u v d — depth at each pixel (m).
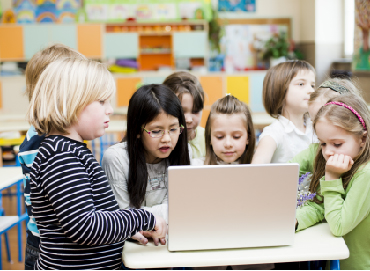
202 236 1.12
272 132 1.80
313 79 1.87
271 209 1.12
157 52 7.91
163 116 1.34
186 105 1.94
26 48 7.52
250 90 7.23
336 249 1.15
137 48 7.64
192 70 7.73
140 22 7.70
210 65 7.88
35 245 1.51
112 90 1.21
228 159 1.62
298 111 1.86
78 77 1.14
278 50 7.73
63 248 1.14
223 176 1.07
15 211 3.87
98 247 1.17
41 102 1.15
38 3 7.73
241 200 1.10
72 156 1.12
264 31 8.00
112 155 1.45
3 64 7.46
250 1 7.97
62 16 7.77
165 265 1.08
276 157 1.84
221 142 1.61
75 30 7.54
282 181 1.09
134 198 1.42
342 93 1.47
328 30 7.27
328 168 1.29
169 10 7.79
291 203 1.12
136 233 1.18
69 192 1.07
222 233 1.12
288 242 1.16
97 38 7.57
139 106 1.35
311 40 7.46
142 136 1.39
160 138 1.36
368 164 1.29
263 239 1.14
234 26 7.97
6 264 2.73
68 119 1.13
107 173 1.45
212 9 7.78
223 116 1.58
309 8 7.49
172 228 1.11
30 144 1.49
